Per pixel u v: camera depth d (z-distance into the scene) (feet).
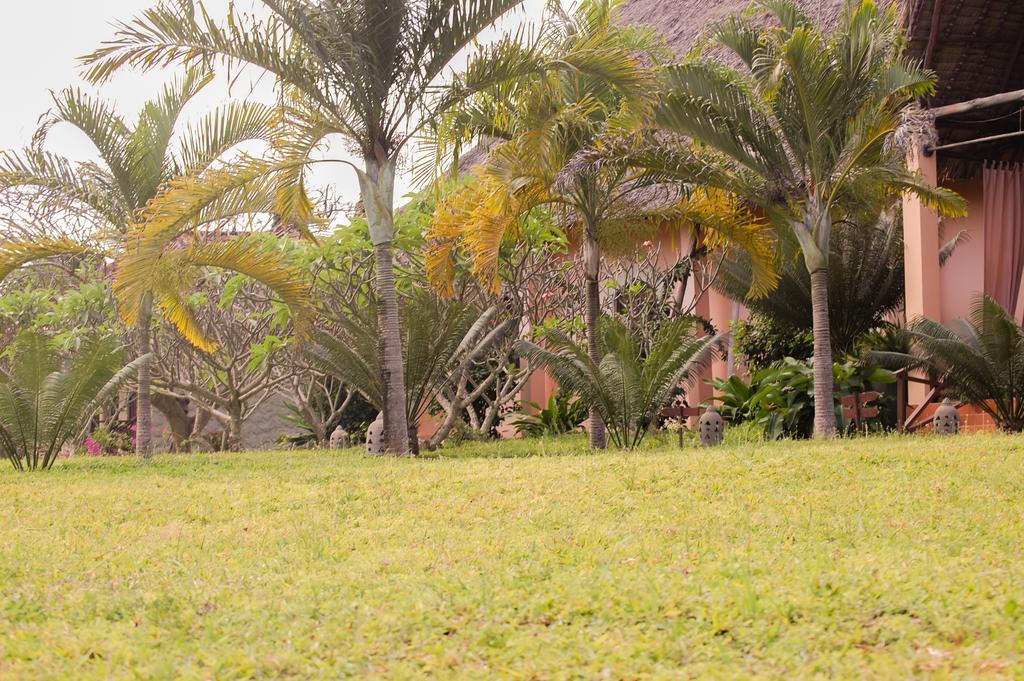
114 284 43.14
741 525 23.29
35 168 50.49
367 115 45.39
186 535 25.07
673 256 69.10
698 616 15.38
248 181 43.86
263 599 17.97
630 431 48.91
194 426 78.38
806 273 55.67
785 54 42.24
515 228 45.80
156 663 14.32
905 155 44.39
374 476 35.14
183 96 51.70
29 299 64.69
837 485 28.71
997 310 44.50
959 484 27.78
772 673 13.01
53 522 27.94
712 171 44.34
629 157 43.09
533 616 16.16
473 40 44.96
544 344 61.62
